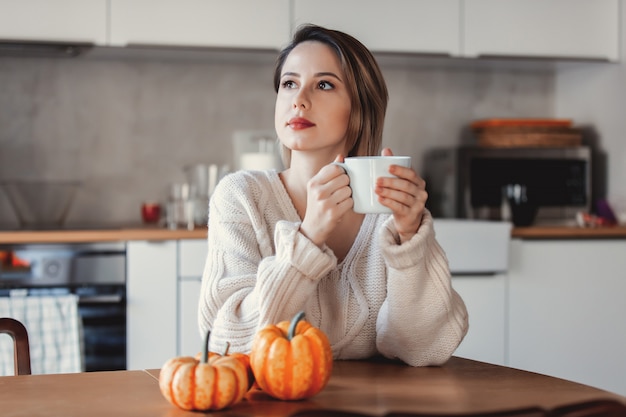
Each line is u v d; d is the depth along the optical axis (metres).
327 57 1.54
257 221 1.52
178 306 3.24
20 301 3.01
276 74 1.65
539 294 3.44
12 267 3.13
